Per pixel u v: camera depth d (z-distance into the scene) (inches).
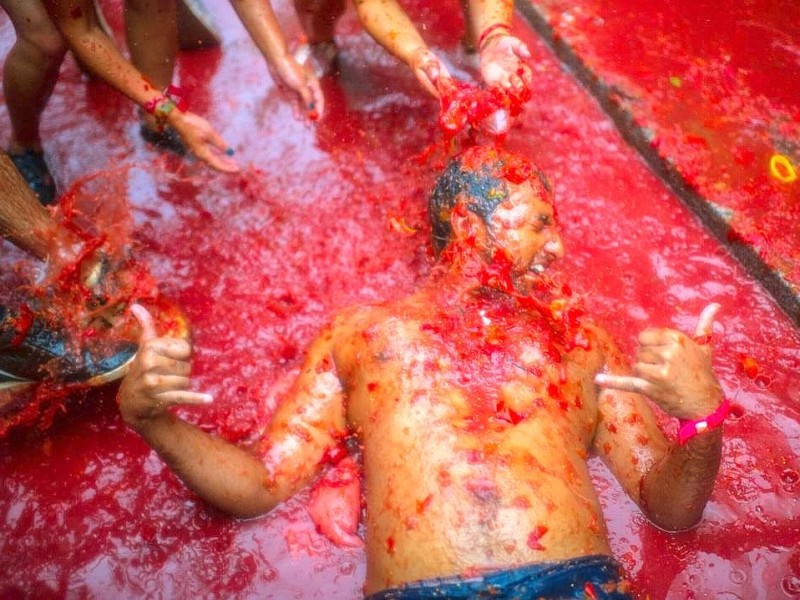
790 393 100.7
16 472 97.9
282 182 127.3
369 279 114.7
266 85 142.0
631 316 108.8
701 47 139.9
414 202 123.0
